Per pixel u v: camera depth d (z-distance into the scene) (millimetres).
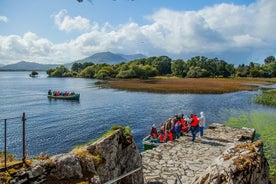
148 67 138875
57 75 179625
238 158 6383
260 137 24531
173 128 18578
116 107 47594
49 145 25844
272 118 36344
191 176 11148
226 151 7000
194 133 16719
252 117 37375
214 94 66812
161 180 10742
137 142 26344
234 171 5961
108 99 57938
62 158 6809
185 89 77500
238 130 19906
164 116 39406
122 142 9008
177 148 15047
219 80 115062
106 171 7742
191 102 53156
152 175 11203
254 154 6727
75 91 74438
